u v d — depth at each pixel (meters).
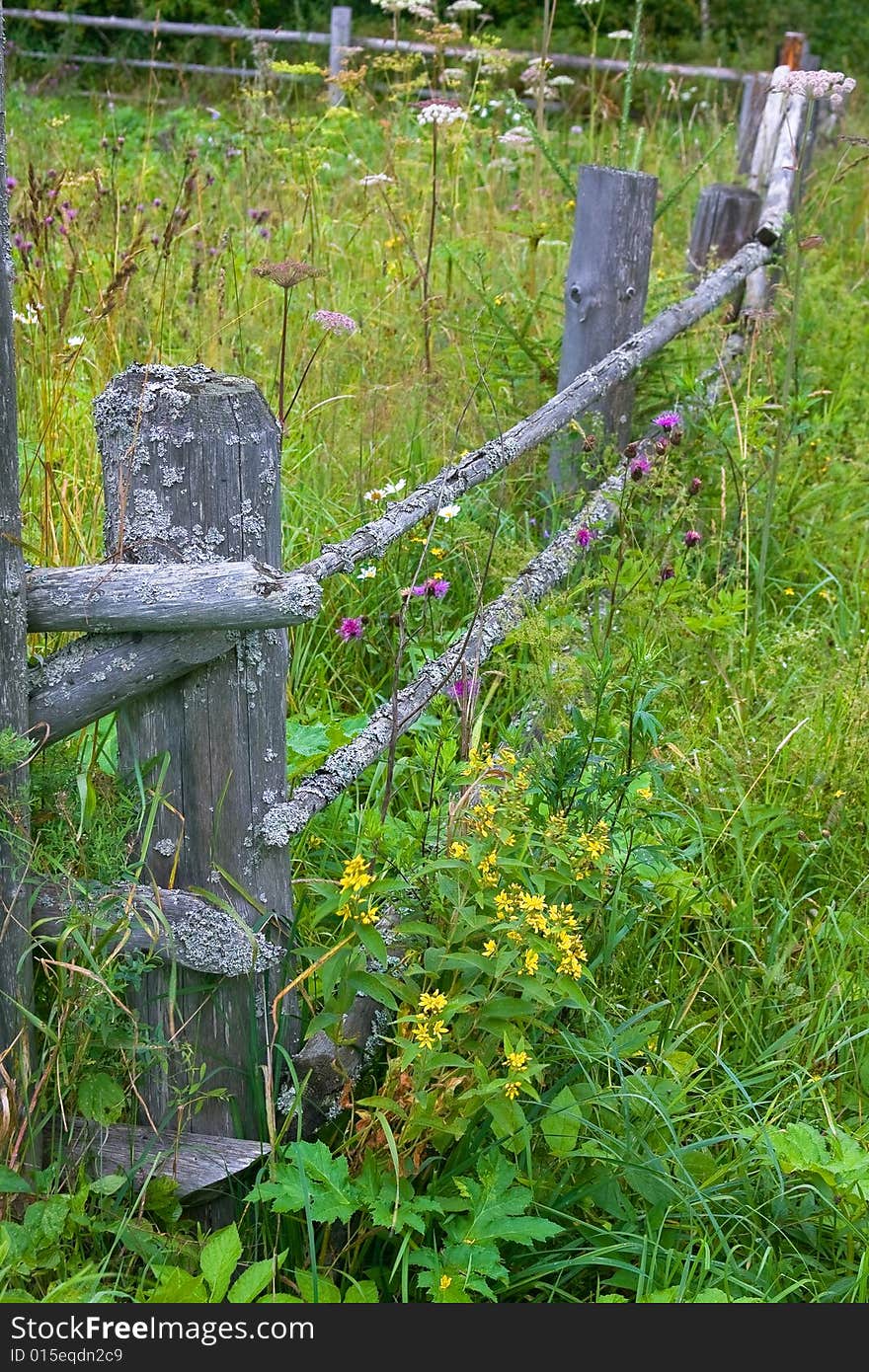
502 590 3.83
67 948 2.24
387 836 2.73
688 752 3.42
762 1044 2.77
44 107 8.73
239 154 6.65
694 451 4.65
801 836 3.21
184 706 2.18
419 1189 2.37
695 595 3.89
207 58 12.18
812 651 4.04
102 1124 2.25
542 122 6.18
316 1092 2.37
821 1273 2.34
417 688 2.80
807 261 6.27
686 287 5.61
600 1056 2.49
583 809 2.65
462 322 5.17
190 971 2.30
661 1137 2.42
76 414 4.22
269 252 5.72
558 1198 2.37
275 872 2.32
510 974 2.20
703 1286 2.31
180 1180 2.29
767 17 15.20
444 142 6.51
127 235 5.37
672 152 8.92
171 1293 2.07
